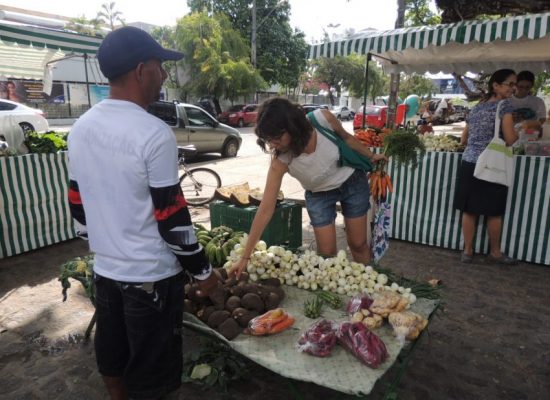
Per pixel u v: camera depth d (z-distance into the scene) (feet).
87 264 9.20
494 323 10.29
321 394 7.81
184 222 5.13
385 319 7.32
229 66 75.00
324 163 8.74
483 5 15.61
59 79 75.87
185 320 7.37
